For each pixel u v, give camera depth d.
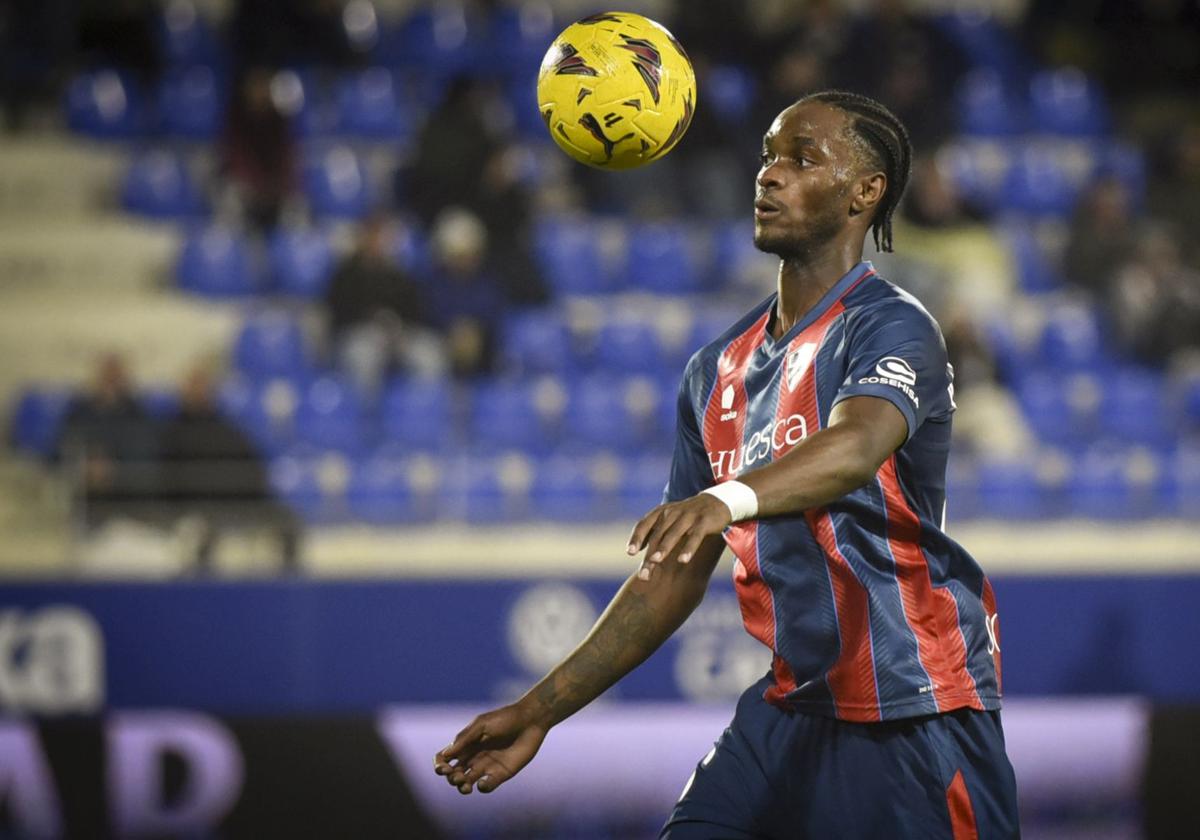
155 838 23.19
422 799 24.06
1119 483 30.69
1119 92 43.91
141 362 32.31
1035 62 44.91
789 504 8.48
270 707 23.45
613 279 35.88
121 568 24.92
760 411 10.20
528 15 44.03
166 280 34.94
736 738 10.55
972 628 10.15
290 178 35.50
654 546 8.11
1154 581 25.16
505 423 30.72
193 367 26.44
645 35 10.50
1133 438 33.28
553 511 28.58
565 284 35.47
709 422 10.61
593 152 10.52
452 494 28.42
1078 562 28.56
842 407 9.10
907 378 9.16
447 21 43.22
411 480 28.45
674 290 35.88
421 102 40.94
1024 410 33.00
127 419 25.92
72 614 23.06
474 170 33.91
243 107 35.31
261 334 32.44
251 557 26.25
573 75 10.41
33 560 26.14
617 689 24.06
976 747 10.09
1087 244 36.06
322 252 35.03
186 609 23.38
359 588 23.73
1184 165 37.78
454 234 31.28
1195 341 34.53
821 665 10.05
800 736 10.24
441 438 30.38
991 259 36.28
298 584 23.66
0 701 22.80
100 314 32.66
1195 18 44.03
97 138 38.31
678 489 11.10
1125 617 25.08
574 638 24.14
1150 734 25.34
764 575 10.20
